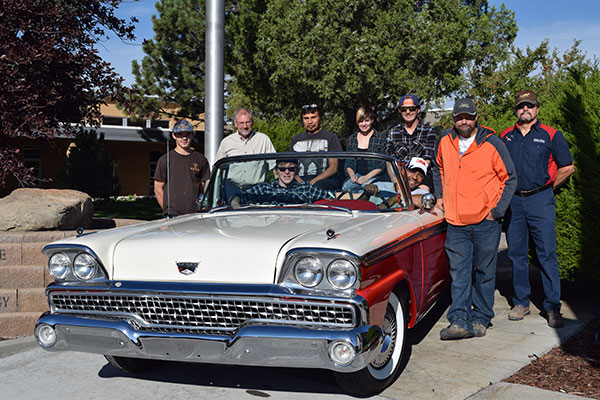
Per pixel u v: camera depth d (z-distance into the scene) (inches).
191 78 1031.6
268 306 130.1
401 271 151.9
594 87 219.6
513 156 211.3
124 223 299.6
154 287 136.6
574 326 206.4
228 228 154.1
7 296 212.5
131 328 138.9
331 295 127.0
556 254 209.2
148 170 1175.0
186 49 1045.2
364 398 146.4
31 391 157.3
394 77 834.8
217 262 135.9
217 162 198.5
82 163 852.6
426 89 834.2
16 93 314.7
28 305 214.1
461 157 194.4
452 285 196.4
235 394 151.9
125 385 160.4
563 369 164.4
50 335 146.3
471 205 191.8
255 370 170.6
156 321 138.5
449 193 195.9
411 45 841.5
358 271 127.6
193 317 135.7
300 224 155.0
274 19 909.8
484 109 604.7
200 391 154.8
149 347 136.9
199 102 1069.1
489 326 210.1
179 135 253.0
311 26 853.2
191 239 143.9
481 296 199.6
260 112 1074.1
